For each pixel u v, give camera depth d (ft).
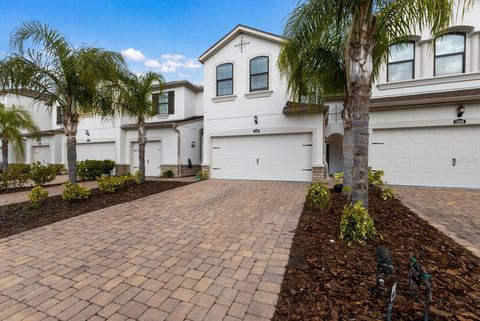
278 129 33.17
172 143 42.24
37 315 6.91
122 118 45.62
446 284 7.48
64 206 19.44
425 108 27.27
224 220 15.69
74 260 10.30
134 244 11.96
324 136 33.27
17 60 20.11
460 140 26.35
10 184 29.53
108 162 43.11
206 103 37.47
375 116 29.27
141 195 24.00
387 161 29.01
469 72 27.40
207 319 6.68
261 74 34.47
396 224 12.81
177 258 10.39
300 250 10.70
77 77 21.65
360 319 6.20
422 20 11.59
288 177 33.06
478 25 27.09
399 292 7.14
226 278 8.73
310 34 15.01
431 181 27.40
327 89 20.27
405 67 30.35
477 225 13.39
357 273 8.28
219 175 36.88
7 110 37.14
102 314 6.94
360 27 11.71
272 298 7.48
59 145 53.47
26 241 12.43
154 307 7.22
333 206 16.99
